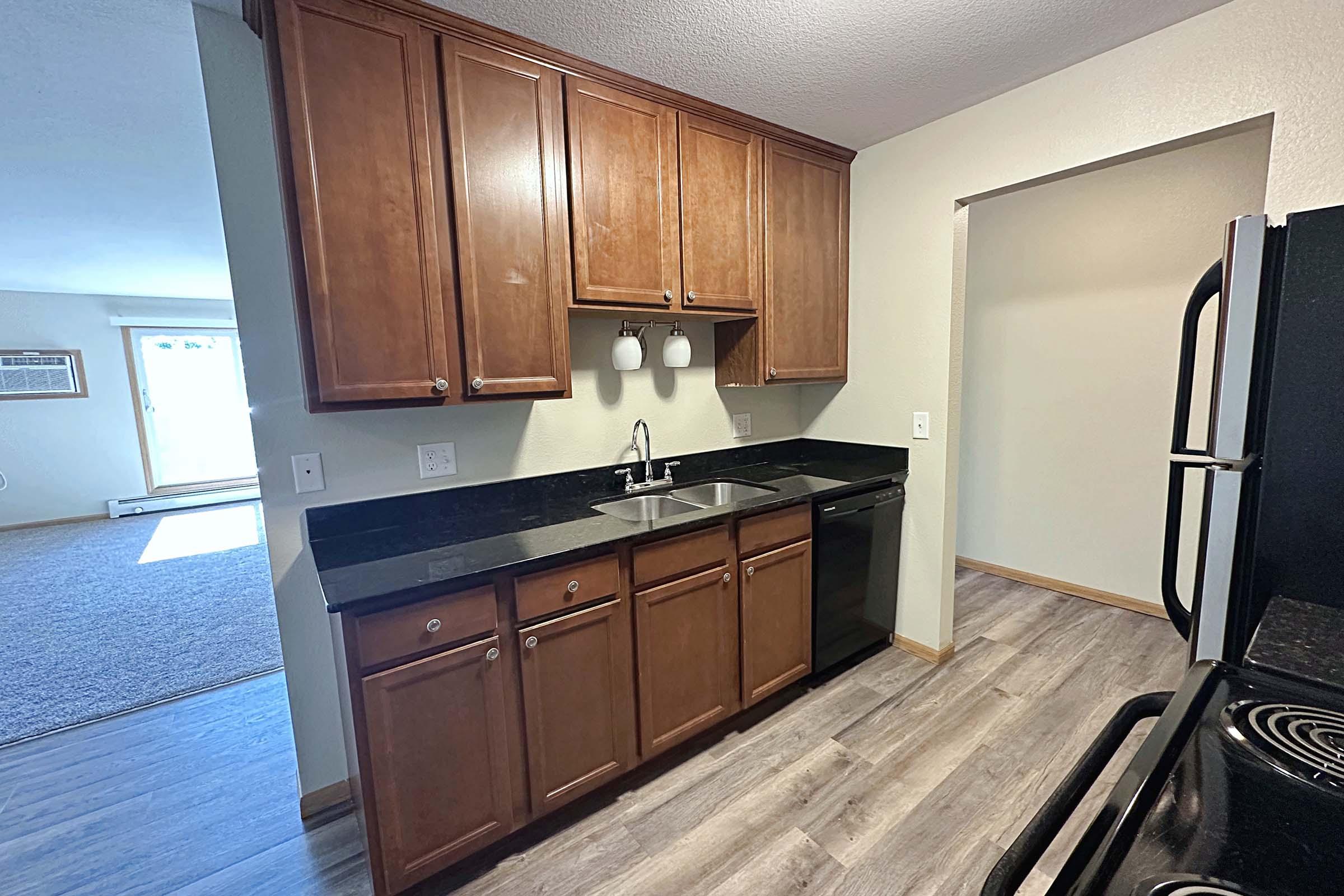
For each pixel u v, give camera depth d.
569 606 1.65
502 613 1.54
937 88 2.05
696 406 2.63
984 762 1.92
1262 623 0.88
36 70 1.75
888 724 2.14
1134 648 2.64
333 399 1.46
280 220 1.64
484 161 1.63
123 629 3.16
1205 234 2.68
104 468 5.91
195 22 1.50
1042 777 1.84
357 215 1.46
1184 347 1.01
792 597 2.25
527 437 2.15
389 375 1.53
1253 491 0.91
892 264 2.56
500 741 1.56
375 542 1.72
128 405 6.01
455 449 1.99
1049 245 3.20
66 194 2.89
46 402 5.62
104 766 2.05
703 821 1.71
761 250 2.35
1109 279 3.00
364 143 1.46
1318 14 1.48
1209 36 1.65
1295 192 1.55
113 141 2.29
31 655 2.87
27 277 4.82
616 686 1.78
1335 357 0.82
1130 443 3.00
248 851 1.67
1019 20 1.66
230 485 6.62
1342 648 0.81
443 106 1.56
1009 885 0.49
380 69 1.47
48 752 2.13
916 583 2.63
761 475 2.62
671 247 2.06
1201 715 0.71
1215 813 0.55
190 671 2.71
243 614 3.35
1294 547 0.88
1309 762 0.61
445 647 1.45
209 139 2.32
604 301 1.90
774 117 2.26
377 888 1.41
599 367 2.32
